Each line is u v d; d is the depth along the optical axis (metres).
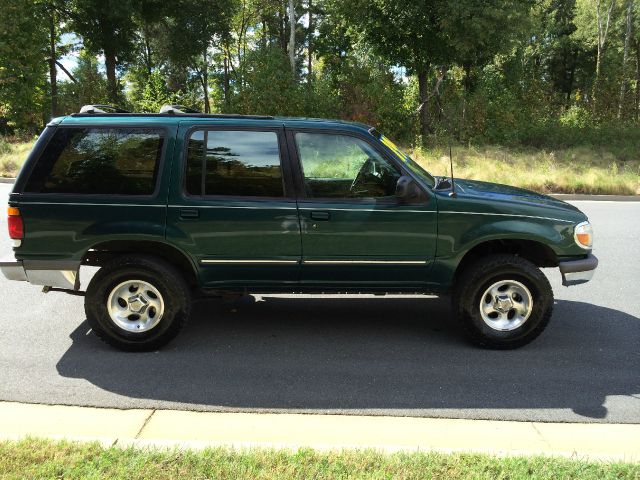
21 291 6.59
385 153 4.82
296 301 6.34
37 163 4.70
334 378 4.46
